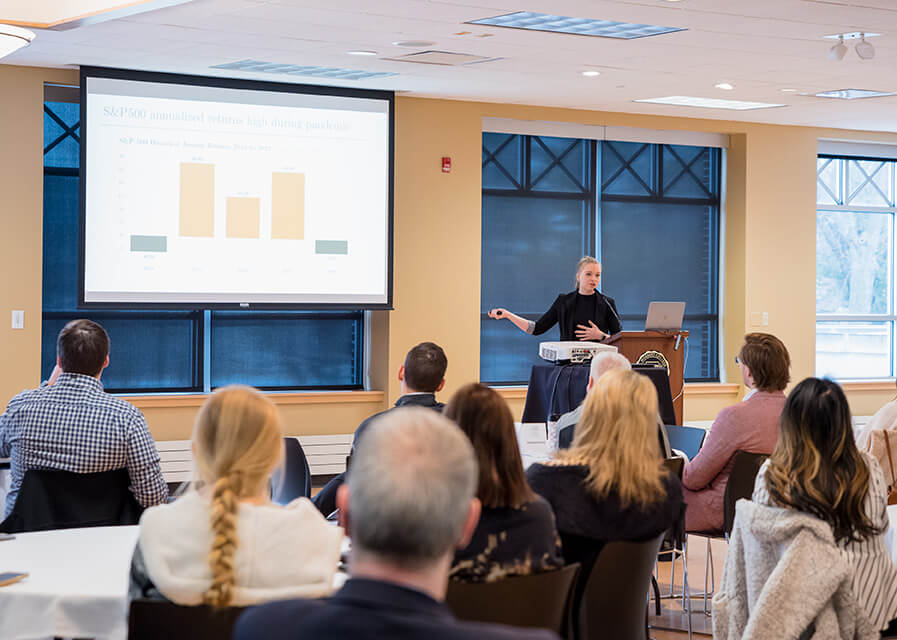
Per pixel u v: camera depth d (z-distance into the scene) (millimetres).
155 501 3332
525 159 8547
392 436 1254
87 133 6723
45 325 7344
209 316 7727
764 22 5250
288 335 7980
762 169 8984
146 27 5508
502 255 8516
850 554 2834
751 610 2953
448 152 7855
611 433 2707
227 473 1966
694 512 4055
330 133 7332
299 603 1241
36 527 3168
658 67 6527
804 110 8234
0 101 6641
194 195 7008
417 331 7801
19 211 6715
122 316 7539
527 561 2230
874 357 9922
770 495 2887
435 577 1230
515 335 8578
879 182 9875
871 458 2920
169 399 7285
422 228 7793
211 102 7027
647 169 8969
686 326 9133
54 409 3256
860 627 2779
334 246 7367
